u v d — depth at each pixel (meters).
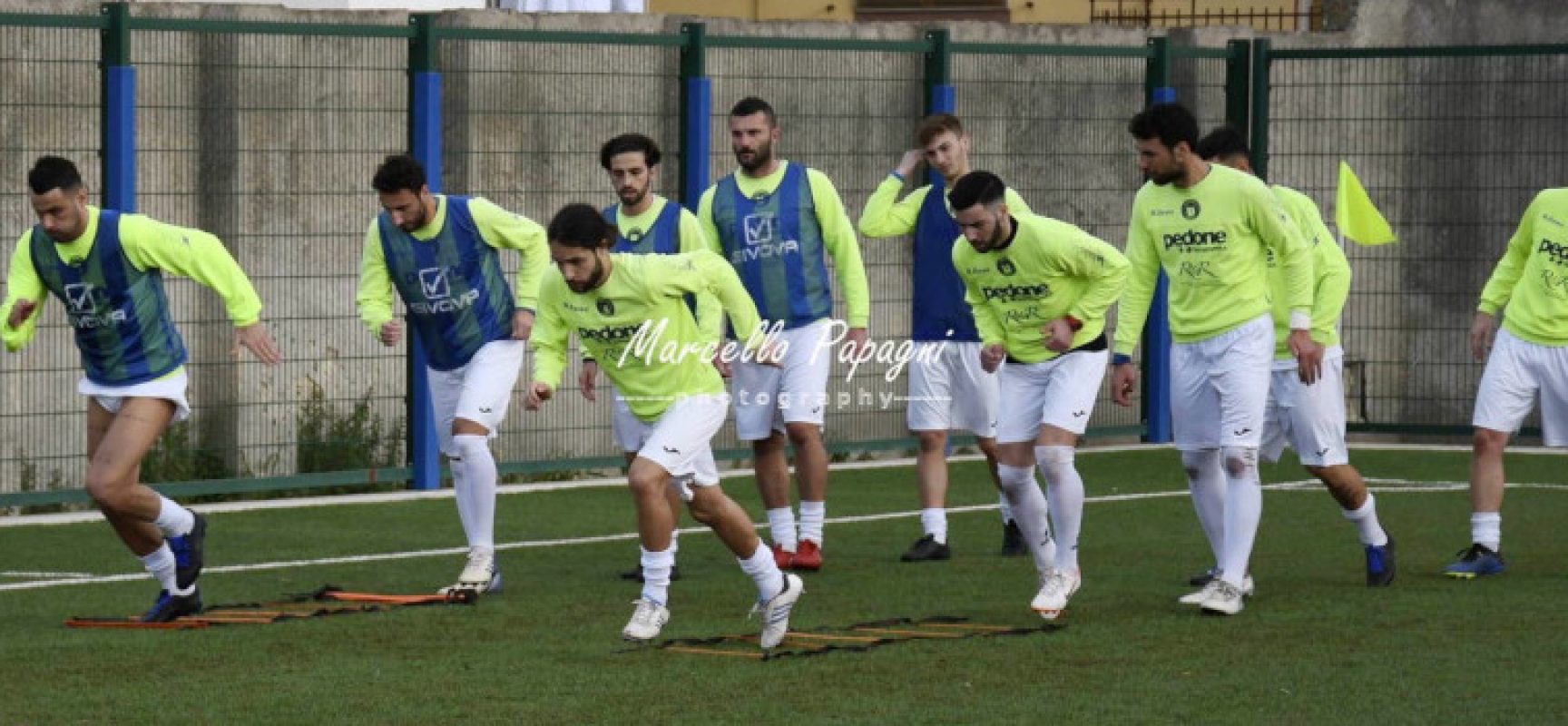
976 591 25.58
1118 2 56.50
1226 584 23.53
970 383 28.27
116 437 22.47
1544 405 26.66
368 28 33.78
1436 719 18.44
